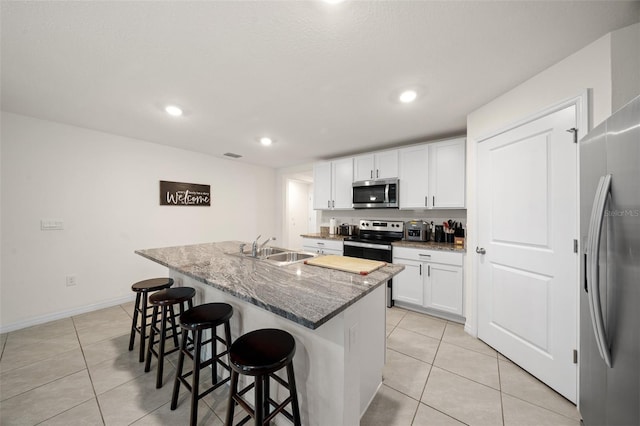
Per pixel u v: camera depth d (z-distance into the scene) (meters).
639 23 1.26
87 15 1.18
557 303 1.58
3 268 2.36
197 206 3.91
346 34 1.32
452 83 1.83
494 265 2.07
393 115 2.43
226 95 2.01
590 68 1.40
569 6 1.14
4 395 1.54
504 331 1.98
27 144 2.46
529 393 1.58
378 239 3.45
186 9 1.15
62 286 2.67
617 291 0.93
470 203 2.33
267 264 1.78
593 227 1.01
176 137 3.15
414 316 2.81
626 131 0.89
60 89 1.91
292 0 1.10
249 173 4.75
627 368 0.89
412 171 3.18
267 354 1.04
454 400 1.52
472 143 2.31
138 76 1.73
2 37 1.33
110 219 3.01
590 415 1.16
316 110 2.30
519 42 1.39
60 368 1.82
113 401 1.50
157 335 2.30
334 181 3.96
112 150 3.02
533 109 1.73
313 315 0.91
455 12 1.17
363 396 1.41
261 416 1.00
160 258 2.02
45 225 2.57
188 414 1.41
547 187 1.64
